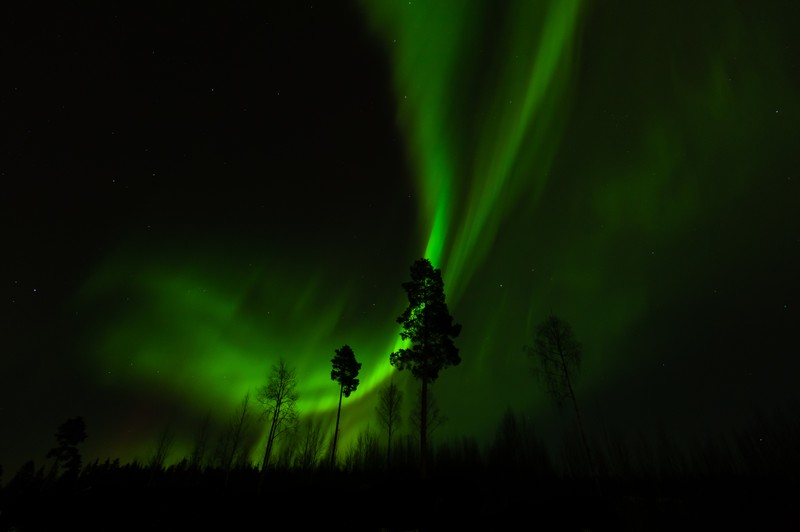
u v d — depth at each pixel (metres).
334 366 37.12
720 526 19.92
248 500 23.95
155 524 21.11
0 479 36.66
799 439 40.34
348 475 37.59
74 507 24.31
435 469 38.69
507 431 47.09
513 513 19.22
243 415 41.31
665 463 41.72
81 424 42.09
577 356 26.30
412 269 27.36
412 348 25.34
